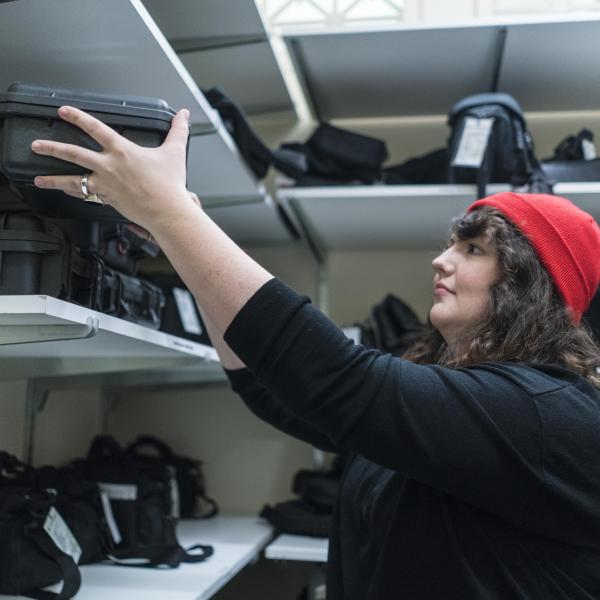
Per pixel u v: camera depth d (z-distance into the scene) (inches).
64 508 57.5
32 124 30.7
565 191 69.9
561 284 36.0
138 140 32.0
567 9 86.0
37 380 70.2
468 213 39.6
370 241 89.0
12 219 35.8
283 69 91.6
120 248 47.3
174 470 83.1
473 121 71.1
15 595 45.5
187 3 66.2
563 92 84.2
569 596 30.0
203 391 93.4
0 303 31.0
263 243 93.0
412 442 27.9
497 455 28.5
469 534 31.1
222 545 69.6
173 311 71.6
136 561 60.1
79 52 43.1
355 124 94.7
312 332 27.7
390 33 72.4
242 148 64.0
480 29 71.4
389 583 32.0
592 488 29.8
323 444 46.1
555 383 31.1
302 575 87.5
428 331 46.2
